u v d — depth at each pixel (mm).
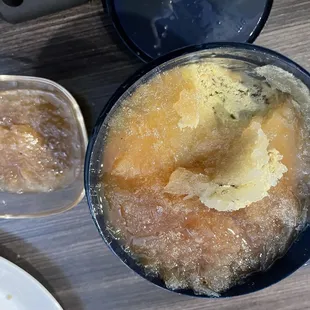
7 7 276
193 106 235
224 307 323
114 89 300
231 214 245
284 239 254
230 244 249
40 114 295
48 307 312
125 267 318
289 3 290
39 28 293
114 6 280
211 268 255
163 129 237
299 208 254
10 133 294
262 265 257
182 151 239
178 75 236
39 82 284
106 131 240
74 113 287
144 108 238
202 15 282
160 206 243
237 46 230
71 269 319
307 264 312
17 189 309
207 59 237
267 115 244
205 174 236
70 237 315
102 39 295
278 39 294
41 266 319
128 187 245
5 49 295
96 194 249
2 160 301
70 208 304
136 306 323
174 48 284
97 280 320
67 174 304
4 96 292
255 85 246
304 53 295
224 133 241
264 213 247
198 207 243
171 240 249
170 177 236
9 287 311
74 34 294
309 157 247
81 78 299
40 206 311
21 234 315
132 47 283
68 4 282
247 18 282
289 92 244
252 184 233
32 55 297
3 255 318
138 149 240
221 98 246
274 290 319
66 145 299
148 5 281
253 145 234
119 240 253
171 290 256
